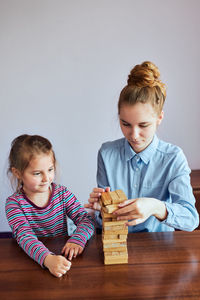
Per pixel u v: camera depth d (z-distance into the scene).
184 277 0.79
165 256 0.88
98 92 2.30
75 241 0.95
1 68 2.27
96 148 2.40
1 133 2.38
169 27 2.16
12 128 2.37
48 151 1.07
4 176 2.43
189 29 2.15
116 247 0.85
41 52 2.24
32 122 2.36
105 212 0.84
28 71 2.27
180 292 0.74
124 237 0.84
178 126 2.31
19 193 1.14
